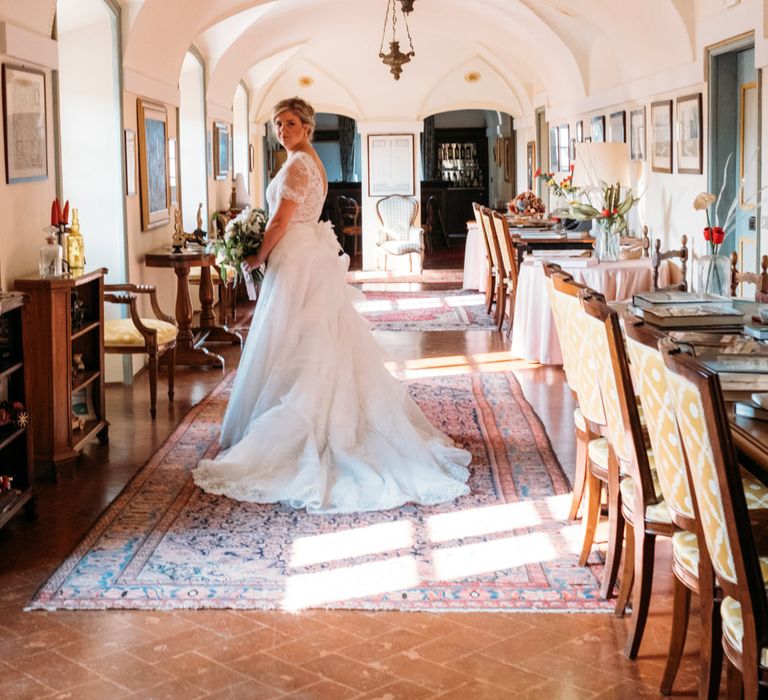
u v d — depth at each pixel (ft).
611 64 39.14
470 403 23.59
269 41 46.29
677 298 15.61
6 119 18.06
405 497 16.46
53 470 17.94
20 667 11.02
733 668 9.16
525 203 45.39
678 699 10.25
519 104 58.23
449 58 56.70
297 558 14.15
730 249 28.17
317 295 18.40
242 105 53.67
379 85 57.00
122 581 13.32
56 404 18.06
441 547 14.52
